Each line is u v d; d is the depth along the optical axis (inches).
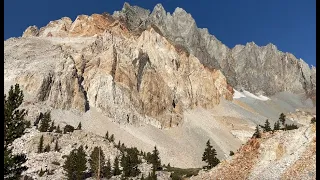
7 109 1729.8
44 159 3973.9
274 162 2448.3
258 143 2711.6
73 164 3393.2
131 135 7568.9
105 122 7829.7
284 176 2218.3
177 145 7755.9
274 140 2635.3
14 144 4451.3
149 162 4724.4
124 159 4028.1
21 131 1800.0
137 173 3873.0
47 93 7721.5
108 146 4803.2
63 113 7500.0
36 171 3617.1
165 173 4084.6
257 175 2385.6
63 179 3380.9
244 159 2679.6
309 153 2331.4
